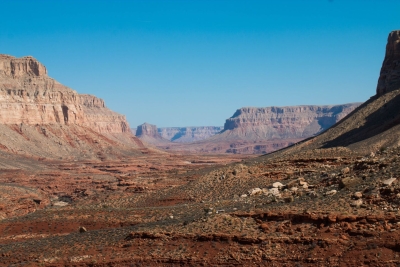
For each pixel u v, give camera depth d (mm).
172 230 55094
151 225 61344
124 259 52344
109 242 57500
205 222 54969
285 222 50656
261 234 49812
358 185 55844
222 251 49531
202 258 49375
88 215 80875
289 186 72500
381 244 44031
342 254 44656
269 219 52125
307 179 74438
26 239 74125
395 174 54375
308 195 59969
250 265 47156
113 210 82812
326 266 44250
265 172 93188
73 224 78000
